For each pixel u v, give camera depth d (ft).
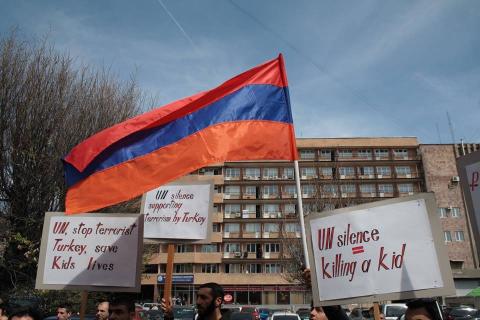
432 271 12.74
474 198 13.55
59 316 27.48
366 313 61.11
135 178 19.85
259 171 197.67
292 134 20.31
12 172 50.88
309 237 14.78
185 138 20.40
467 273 149.38
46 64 53.36
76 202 19.61
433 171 189.37
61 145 52.60
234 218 192.13
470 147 190.39
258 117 20.79
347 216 14.24
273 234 188.55
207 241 20.18
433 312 10.77
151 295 185.47
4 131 50.44
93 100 56.34
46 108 51.93
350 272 13.80
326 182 125.49
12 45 51.49
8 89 50.21
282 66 21.42
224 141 20.39
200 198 20.75
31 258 46.65
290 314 65.05
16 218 49.78
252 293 181.98
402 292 12.95
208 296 14.46
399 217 13.50
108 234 18.93
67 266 18.78
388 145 199.21
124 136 20.07
